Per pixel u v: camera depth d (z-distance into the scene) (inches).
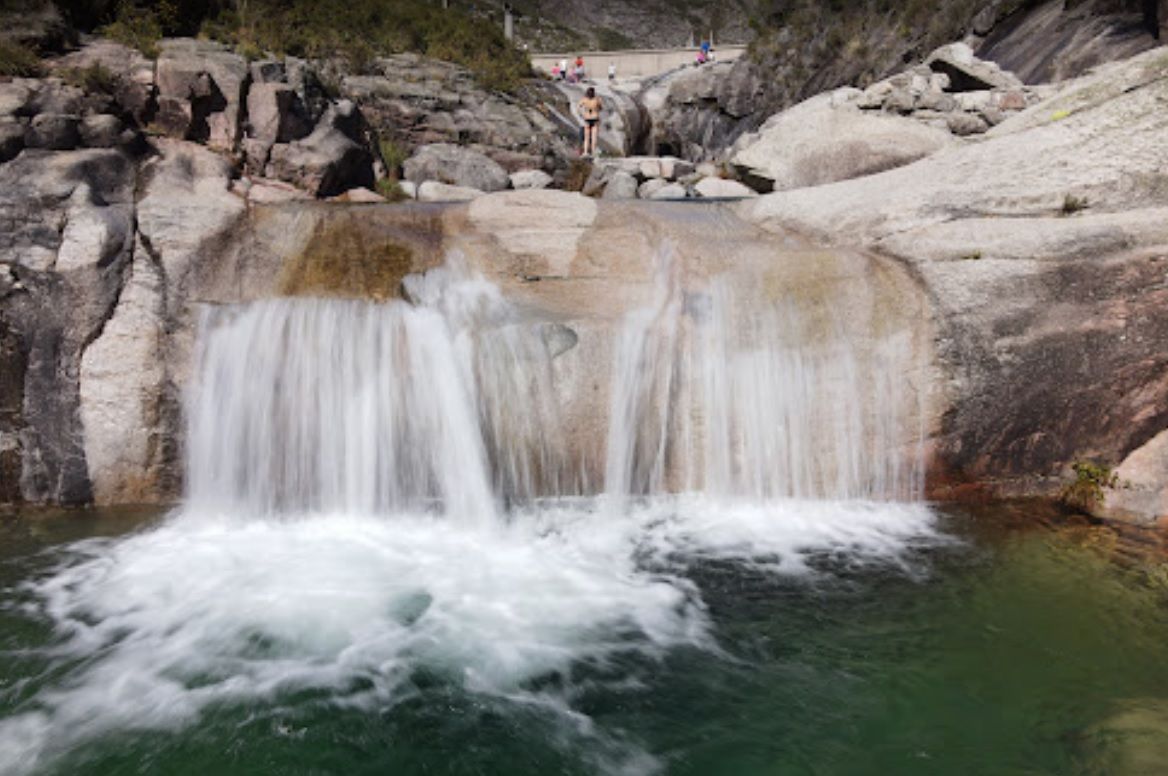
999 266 281.4
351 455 270.2
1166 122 312.5
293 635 201.8
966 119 471.2
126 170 338.6
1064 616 210.5
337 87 572.7
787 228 351.3
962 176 333.1
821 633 204.8
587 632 205.3
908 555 245.6
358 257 311.7
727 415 279.7
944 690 181.5
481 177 543.8
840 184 371.2
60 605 214.5
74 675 184.2
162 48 439.2
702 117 986.1
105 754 159.2
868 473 282.0
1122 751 157.9
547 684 184.2
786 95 904.9
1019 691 180.4
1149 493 267.9
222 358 274.7
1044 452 282.0
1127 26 500.7
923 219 316.8
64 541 252.5
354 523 268.2
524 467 271.7
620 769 158.2
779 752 162.9
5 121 317.7
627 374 275.6
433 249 321.1
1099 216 292.2
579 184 584.4
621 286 305.9
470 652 195.8
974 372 275.7
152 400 273.4
